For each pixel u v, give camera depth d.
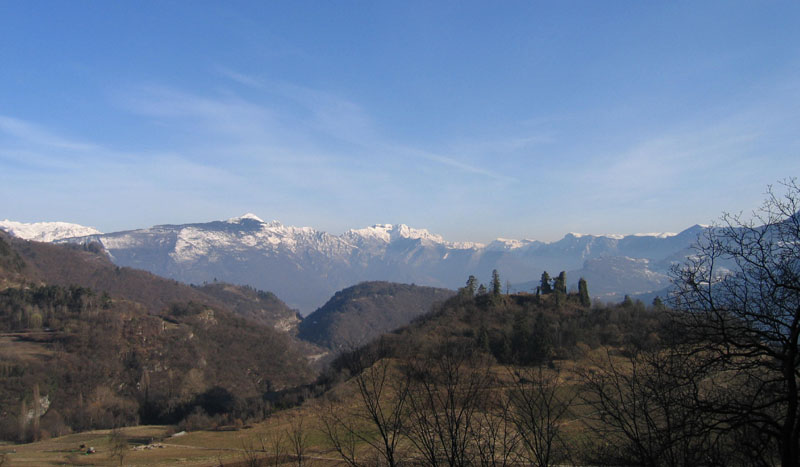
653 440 11.14
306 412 52.56
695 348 11.31
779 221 11.21
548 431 11.69
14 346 145.50
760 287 11.01
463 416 12.24
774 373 11.32
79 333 158.62
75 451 71.56
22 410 108.06
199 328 197.12
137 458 61.81
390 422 12.70
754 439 11.05
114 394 139.75
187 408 136.25
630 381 11.91
